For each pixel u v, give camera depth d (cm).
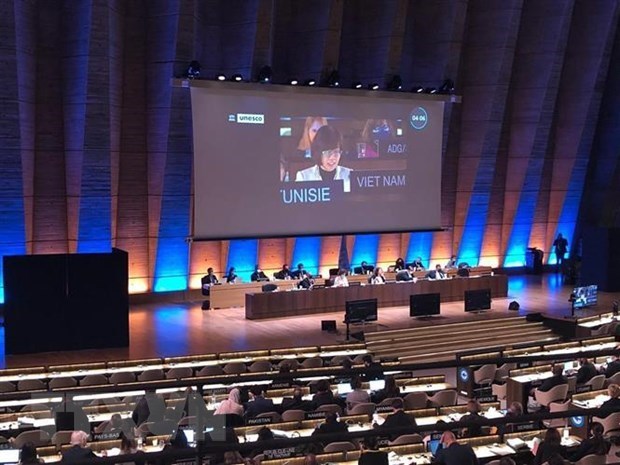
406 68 2445
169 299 2233
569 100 2695
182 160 2152
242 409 1091
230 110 2089
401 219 2364
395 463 928
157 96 2109
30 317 1636
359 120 2275
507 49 2453
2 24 1845
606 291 2448
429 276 2292
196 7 2081
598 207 2859
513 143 2652
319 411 1055
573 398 1191
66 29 1977
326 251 2409
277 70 2281
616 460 861
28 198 2000
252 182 2134
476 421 488
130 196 2158
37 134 2006
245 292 2169
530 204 2703
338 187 2258
